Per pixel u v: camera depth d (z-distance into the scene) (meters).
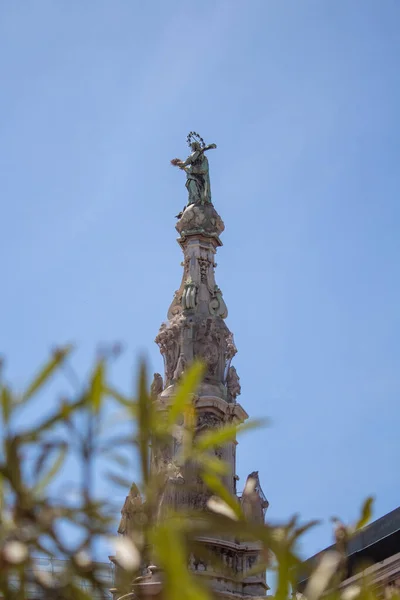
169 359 70.25
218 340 70.31
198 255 74.88
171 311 72.81
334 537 7.27
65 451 5.50
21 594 5.26
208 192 78.25
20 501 5.32
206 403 65.81
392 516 42.75
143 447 5.75
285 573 6.00
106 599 5.54
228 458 63.56
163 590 5.08
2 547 5.18
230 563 54.62
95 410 5.59
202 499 45.78
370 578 7.45
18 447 5.39
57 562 5.51
